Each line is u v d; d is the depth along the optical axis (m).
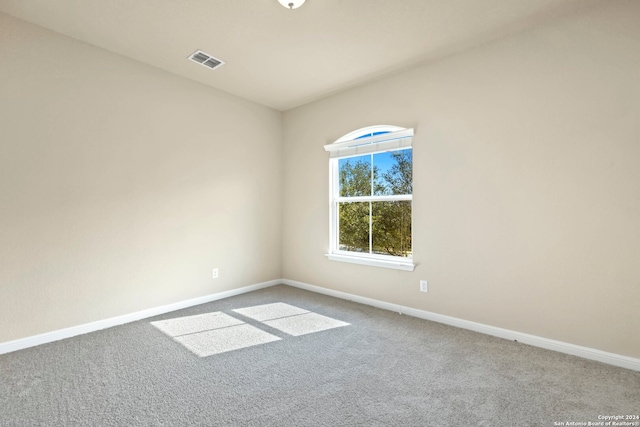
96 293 2.95
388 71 3.37
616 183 2.23
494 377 2.10
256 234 4.38
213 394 1.92
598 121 2.29
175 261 3.51
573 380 2.05
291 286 4.57
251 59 3.16
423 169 3.21
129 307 3.16
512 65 2.66
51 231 2.70
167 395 1.91
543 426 1.63
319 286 4.23
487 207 2.80
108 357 2.39
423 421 1.67
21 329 2.55
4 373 2.15
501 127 2.72
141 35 2.78
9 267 2.51
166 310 3.43
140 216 3.24
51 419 1.69
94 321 2.93
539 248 2.54
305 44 2.89
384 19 2.50
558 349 2.46
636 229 2.17
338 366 2.26
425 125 3.19
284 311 3.45
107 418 1.70
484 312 2.84
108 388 1.98
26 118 2.58
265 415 1.72
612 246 2.25
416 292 3.29
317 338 2.74
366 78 3.55
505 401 1.84
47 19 2.56
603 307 2.28
